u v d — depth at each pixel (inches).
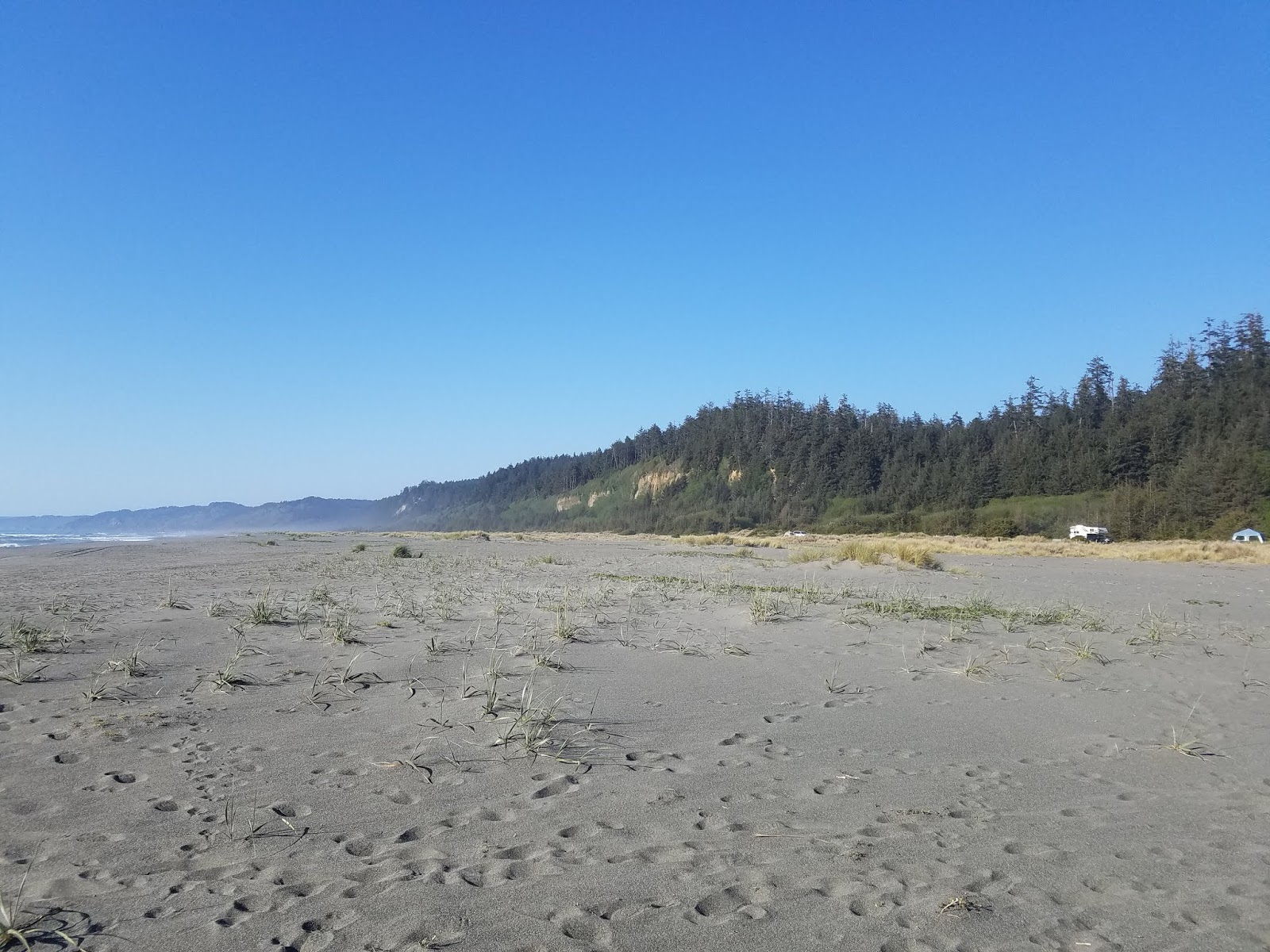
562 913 121.7
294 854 138.8
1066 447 3083.2
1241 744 219.5
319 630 338.0
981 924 122.2
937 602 484.7
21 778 167.9
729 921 121.0
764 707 243.4
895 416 4244.6
